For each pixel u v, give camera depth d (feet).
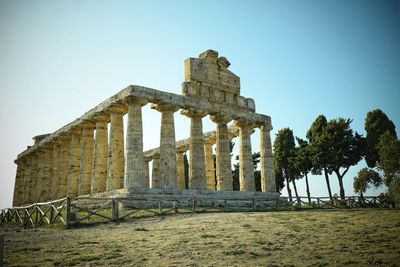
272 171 130.82
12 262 33.68
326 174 179.83
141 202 85.81
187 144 155.63
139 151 96.43
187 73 117.60
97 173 110.63
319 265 31.19
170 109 107.55
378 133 169.99
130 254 36.11
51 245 42.14
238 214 71.67
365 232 48.03
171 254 35.81
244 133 129.80
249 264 31.81
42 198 149.07
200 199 97.81
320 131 188.65
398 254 34.88
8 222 83.56
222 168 118.83
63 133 136.56
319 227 53.11
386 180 143.54
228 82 128.98
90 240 44.37
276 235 46.09
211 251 36.96
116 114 108.58
